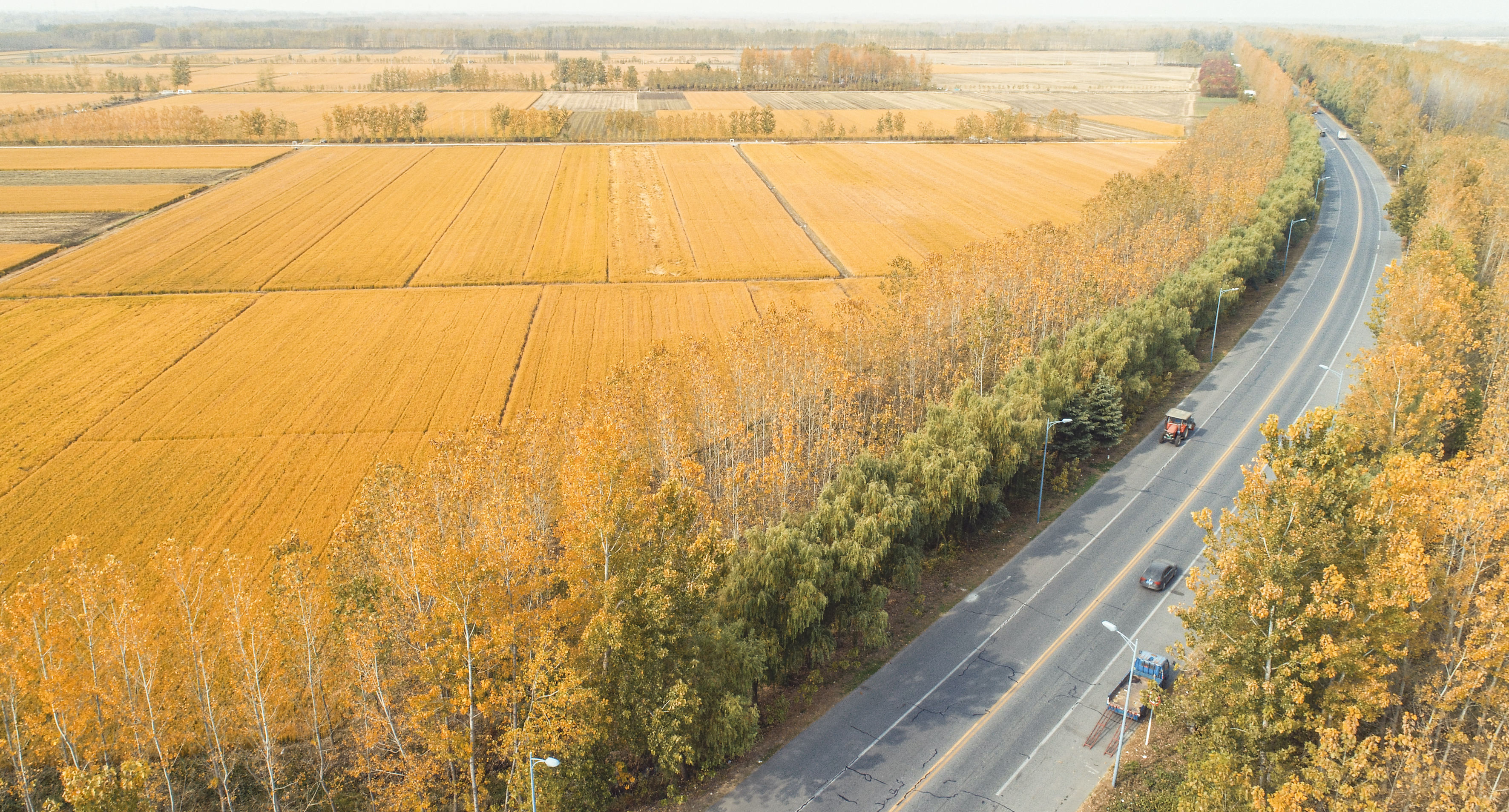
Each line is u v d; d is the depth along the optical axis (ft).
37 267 527.81
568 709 166.30
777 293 499.51
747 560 211.41
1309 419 180.96
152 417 348.18
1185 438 341.21
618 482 187.73
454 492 217.36
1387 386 271.69
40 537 271.08
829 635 217.56
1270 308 476.13
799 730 203.92
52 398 363.15
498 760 190.60
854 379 334.85
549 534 247.50
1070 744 196.75
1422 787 148.25
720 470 305.94
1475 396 298.15
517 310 470.39
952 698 212.23
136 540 269.23
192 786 183.01
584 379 386.32
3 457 316.81
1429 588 174.60
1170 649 199.31
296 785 183.21
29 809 160.66
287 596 178.81
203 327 441.68
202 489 298.97
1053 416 305.94
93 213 647.56
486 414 320.70
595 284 514.27
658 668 178.91
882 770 190.80
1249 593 168.45
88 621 165.48
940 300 376.68
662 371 301.02
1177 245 453.99
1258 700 165.37
